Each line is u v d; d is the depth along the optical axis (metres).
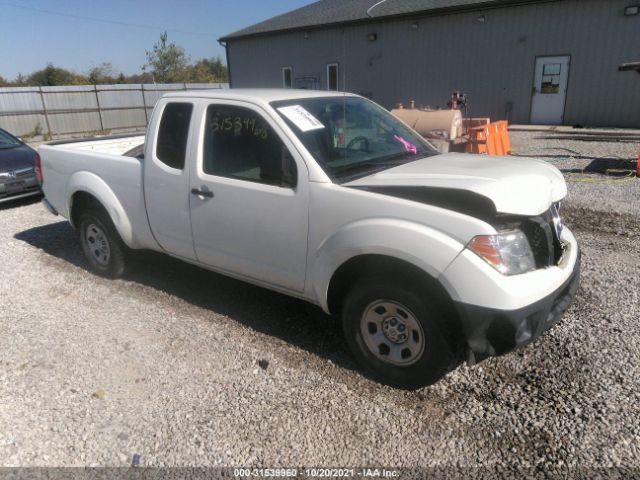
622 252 5.29
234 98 3.68
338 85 23.44
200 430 2.85
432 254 2.75
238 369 3.42
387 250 2.88
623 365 3.28
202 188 3.79
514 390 3.10
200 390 3.21
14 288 4.86
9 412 3.03
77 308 4.40
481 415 2.89
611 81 16.67
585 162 10.76
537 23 17.52
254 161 3.54
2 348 3.76
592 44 16.70
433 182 3.00
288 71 25.16
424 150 4.15
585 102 17.33
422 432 2.78
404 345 3.06
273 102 3.58
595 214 6.77
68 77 52.44
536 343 3.57
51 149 5.24
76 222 5.21
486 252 2.69
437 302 2.88
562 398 3.00
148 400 3.12
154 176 4.14
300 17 25.69
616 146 13.01
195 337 3.85
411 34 20.48
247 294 4.59
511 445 2.66
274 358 3.54
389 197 2.98
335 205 3.12
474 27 18.84
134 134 6.58
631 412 2.85
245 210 3.57
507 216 2.88
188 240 4.06
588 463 2.52
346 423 2.87
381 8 21.78
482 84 19.27
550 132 16.31
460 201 2.94
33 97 24.52
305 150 3.29
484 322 2.70
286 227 3.37
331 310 3.44
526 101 18.47
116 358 3.59
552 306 2.95
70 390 3.24
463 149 10.38
